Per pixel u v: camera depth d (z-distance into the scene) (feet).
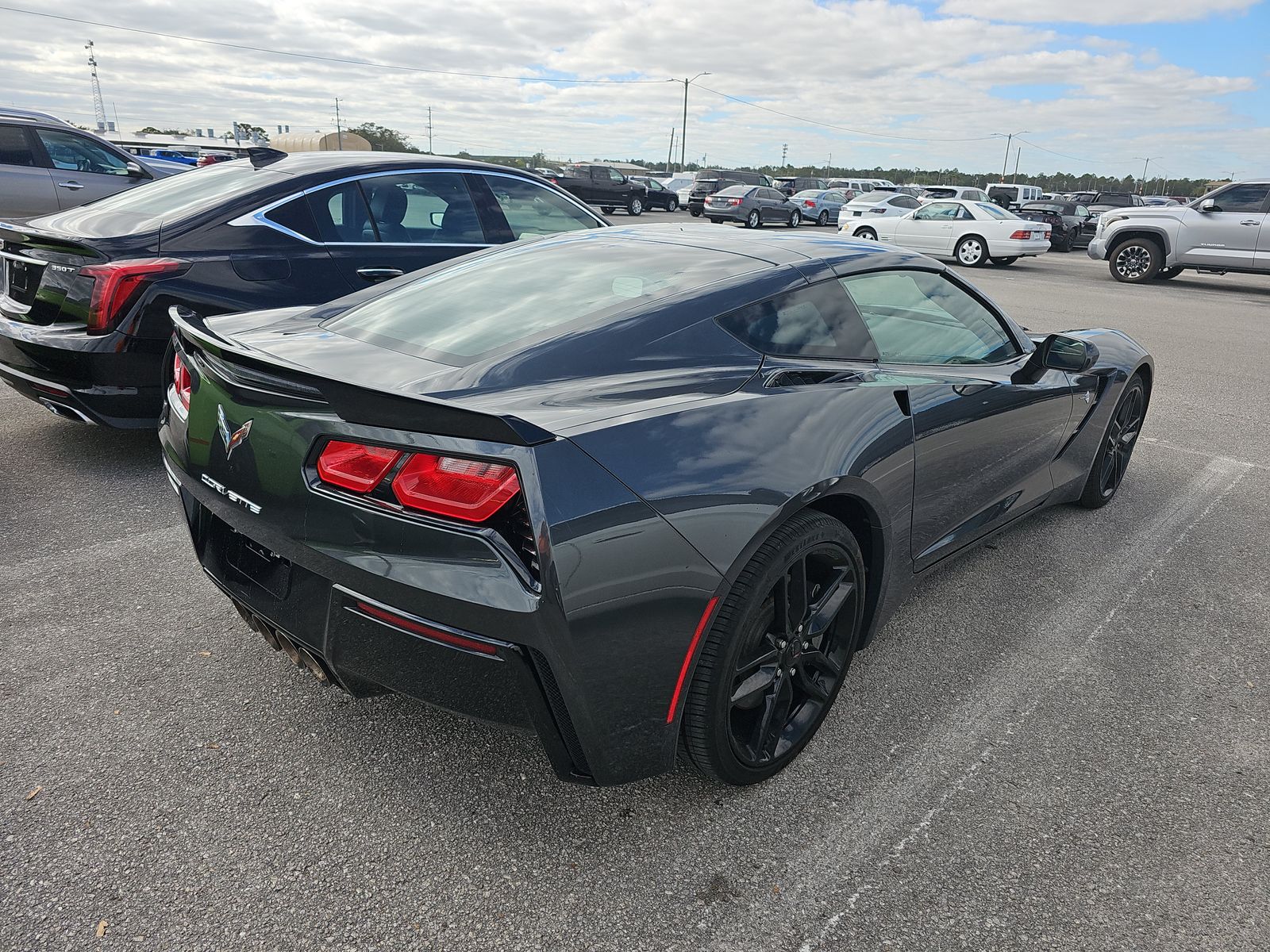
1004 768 7.36
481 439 5.24
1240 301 44.27
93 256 12.15
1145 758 7.55
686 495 5.76
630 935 5.58
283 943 5.41
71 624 9.04
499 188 16.99
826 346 7.84
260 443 6.09
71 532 11.23
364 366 6.46
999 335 10.46
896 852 6.37
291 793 6.73
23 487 12.67
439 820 6.51
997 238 58.65
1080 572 11.27
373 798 6.71
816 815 6.73
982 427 9.14
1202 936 5.70
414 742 7.39
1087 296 43.78
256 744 7.29
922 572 8.98
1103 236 53.01
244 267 13.26
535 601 5.24
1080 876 6.19
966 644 9.40
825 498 7.09
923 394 8.18
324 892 5.81
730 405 6.46
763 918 5.76
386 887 5.88
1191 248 49.90
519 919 5.67
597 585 5.40
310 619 6.06
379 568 5.49
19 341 12.39
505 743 7.44
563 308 7.30
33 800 6.53
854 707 8.20
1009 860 6.32
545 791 6.86
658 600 5.65
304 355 6.73
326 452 5.69
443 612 5.37
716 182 108.06
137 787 6.72
